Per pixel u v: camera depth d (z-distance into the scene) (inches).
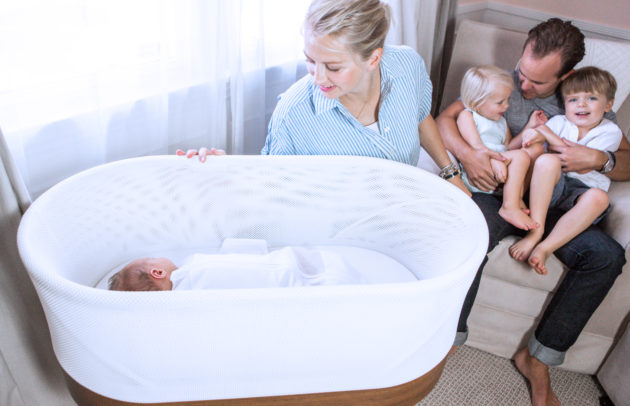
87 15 40.5
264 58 55.9
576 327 52.9
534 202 54.9
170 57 48.3
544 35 54.4
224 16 47.9
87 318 30.9
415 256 50.8
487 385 58.2
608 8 79.0
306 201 50.2
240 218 50.4
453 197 44.9
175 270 44.5
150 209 47.4
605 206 53.2
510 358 61.7
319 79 40.5
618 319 54.9
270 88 62.3
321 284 44.6
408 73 46.3
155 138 50.7
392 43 67.1
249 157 46.6
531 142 57.2
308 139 48.3
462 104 62.1
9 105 39.6
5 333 42.3
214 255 45.0
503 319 59.4
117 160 48.8
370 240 52.9
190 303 29.8
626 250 51.4
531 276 55.1
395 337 34.6
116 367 33.4
